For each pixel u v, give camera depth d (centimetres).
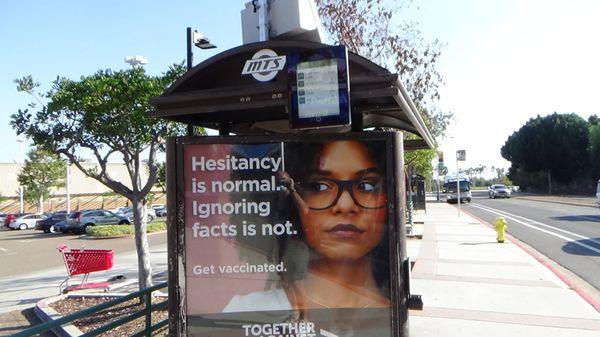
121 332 721
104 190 8544
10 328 864
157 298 918
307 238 397
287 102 388
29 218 4791
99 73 848
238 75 414
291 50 407
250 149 399
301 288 396
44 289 1242
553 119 7381
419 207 3042
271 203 399
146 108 820
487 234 1880
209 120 504
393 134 397
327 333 395
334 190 397
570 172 7281
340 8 1256
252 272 398
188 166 400
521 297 845
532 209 3619
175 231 397
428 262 1209
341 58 378
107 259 1105
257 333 396
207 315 396
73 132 856
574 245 1605
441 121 1817
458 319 713
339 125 377
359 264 395
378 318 392
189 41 721
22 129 852
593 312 745
